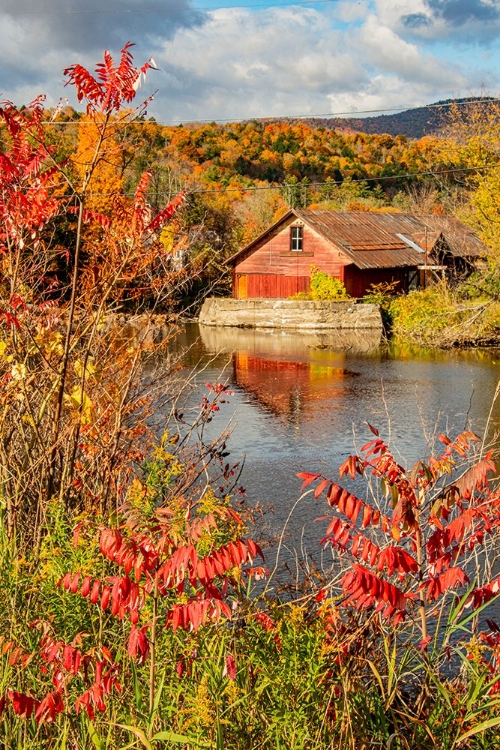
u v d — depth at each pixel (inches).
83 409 190.4
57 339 200.8
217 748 111.2
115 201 196.2
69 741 125.6
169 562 115.6
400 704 155.3
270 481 470.3
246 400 770.8
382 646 168.1
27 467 192.4
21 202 184.7
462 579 137.4
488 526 144.4
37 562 155.2
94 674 128.6
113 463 197.2
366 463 144.0
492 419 655.8
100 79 171.2
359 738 132.0
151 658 117.6
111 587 128.1
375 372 980.6
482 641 167.9
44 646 126.3
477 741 142.7
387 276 1806.1
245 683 129.9
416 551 148.4
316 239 1760.6
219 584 156.3
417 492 153.6
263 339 1393.9
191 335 1473.9
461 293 1391.5
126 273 200.1
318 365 1050.7
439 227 1942.7
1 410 193.3
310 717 124.0
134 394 239.9
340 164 3720.5
